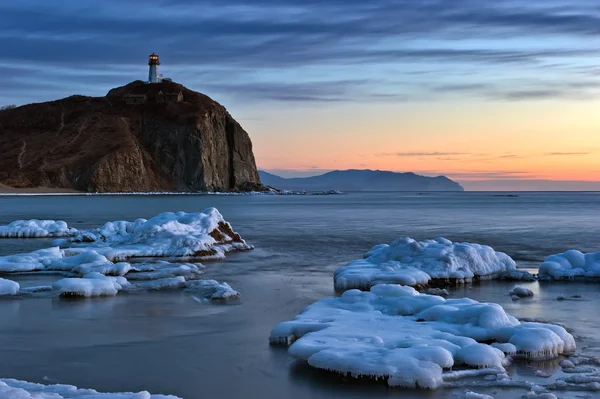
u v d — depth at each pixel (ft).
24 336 44.88
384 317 45.14
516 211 266.57
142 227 92.38
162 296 58.85
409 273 62.23
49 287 61.16
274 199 437.17
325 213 235.61
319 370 36.68
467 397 32.45
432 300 47.57
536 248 103.86
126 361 39.34
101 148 481.05
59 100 561.84
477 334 40.50
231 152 542.57
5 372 37.40
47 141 498.69
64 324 48.26
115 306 54.54
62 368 38.11
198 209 249.14
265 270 76.54
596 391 33.40
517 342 38.99
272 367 37.93
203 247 86.02
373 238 122.62
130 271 70.44
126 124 515.91
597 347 41.32
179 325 48.14
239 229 146.61
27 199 348.79
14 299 56.90
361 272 63.67
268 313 52.42
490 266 68.64
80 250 81.97
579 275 67.67
